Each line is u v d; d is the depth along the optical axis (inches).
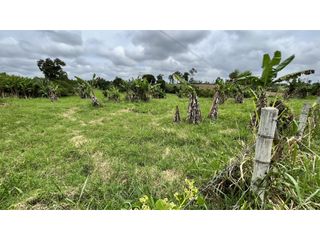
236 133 192.4
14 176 115.3
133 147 161.8
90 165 133.0
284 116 142.0
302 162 86.3
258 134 65.8
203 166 120.6
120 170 123.1
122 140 185.5
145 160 138.9
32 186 106.3
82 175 120.2
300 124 125.0
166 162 132.6
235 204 71.4
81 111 395.2
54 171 125.0
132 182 106.9
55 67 1199.6
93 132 217.8
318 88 654.5
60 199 95.7
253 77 198.8
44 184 107.0
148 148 161.0
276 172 69.0
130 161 138.6
